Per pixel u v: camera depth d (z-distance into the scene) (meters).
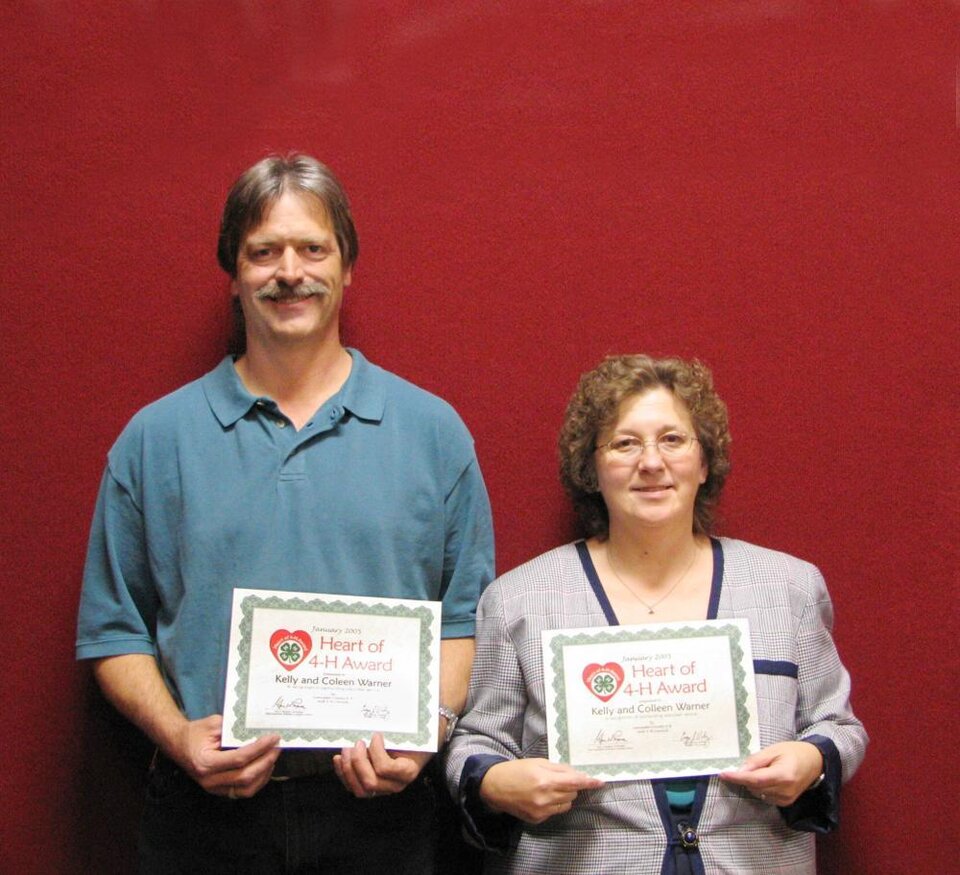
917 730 1.82
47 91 1.83
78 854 1.80
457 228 1.84
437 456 1.60
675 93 1.85
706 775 1.43
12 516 1.81
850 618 1.82
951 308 1.83
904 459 1.83
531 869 1.48
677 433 1.51
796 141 1.85
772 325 1.84
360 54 1.84
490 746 1.53
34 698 1.80
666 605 1.53
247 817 1.49
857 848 1.81
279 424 1.56
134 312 1.83
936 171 1.84
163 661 1.54
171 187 1.83
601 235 1.84
